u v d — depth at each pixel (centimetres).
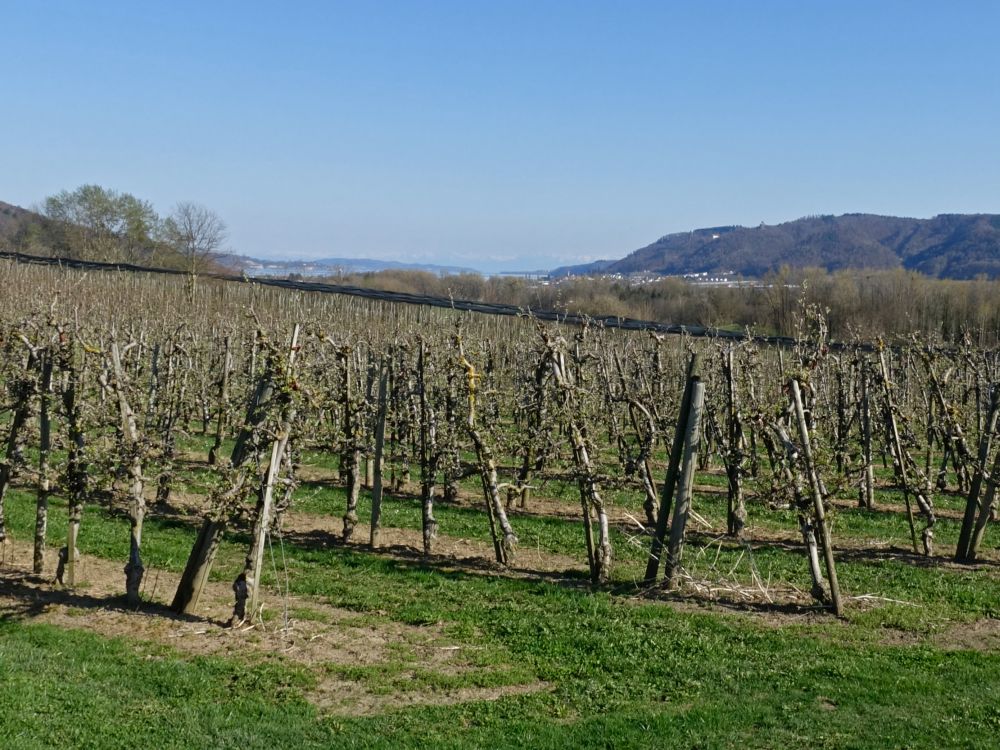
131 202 6181
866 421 2000
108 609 1152
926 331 3575
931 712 873
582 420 1448
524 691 938
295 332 1181
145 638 1052
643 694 926
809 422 1402
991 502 1514
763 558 1531
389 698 909
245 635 1075
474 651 1045
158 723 830
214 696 895
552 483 2231
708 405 1730
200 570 1155
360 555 1488
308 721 843
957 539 1722
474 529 1738
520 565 1469
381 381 1586
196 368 2972
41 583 1250
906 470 1997
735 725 840
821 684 944
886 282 4238
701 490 2217
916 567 1477
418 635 1106
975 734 823
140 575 1168
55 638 1030
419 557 1501
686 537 1675
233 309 3653
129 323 2964
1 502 1360
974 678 968
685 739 810
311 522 1756
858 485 1814
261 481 1131
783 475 1313
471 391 1522
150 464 1477
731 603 1248
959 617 1205
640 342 3134
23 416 1301
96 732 808
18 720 816
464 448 1539
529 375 2438
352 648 1048
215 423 2862
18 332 1340
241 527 1650
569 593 1279
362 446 1614
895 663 1012
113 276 4150
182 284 4172
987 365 2552
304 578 1347
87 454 1203
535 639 1088
